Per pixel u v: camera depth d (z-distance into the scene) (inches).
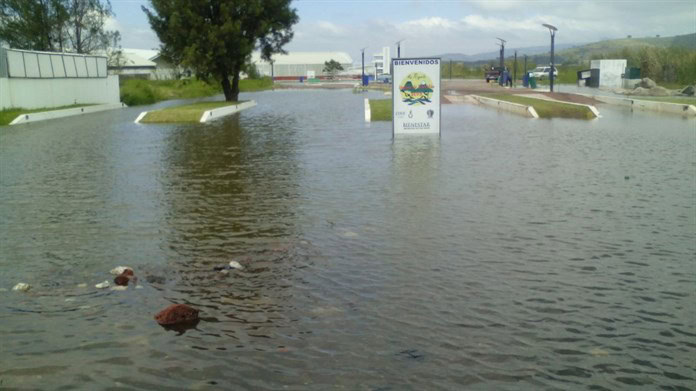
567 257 334.3
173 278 307.4
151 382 209.3
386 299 276.5
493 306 268.1
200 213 443.5
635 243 359.6
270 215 433.7
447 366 217.6
